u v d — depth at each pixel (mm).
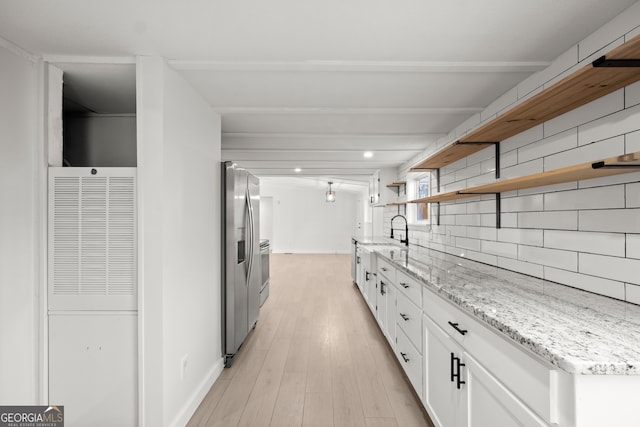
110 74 1925
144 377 1755
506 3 1287
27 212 1739
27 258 1739
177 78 1939
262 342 3223
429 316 1881
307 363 2756
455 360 1510
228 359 2684
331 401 2182
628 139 1277
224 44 1632
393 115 2697
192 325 2135
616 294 1353
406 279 2375
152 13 1382
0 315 1606
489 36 1526
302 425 1932
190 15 1395
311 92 2227
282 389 2338
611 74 1166
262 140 3600
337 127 3086
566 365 807
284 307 4461
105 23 1460
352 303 4664
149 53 1731
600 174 1319
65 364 1806
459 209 2848
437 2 1291
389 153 4258
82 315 1810
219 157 2697
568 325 1059
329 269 7715
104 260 1809
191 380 2105
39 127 1782
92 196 1808
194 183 2195
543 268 1781
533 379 965
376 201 5742
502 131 1957
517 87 2055
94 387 1797
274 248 11250
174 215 1901
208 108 2459
